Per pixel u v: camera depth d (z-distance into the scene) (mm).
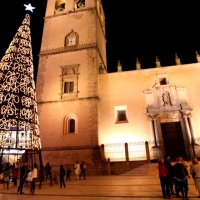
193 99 28906
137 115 29609
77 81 30719
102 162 24828
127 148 25281
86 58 32000
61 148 27344
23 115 19422
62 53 33375
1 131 18422
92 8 35875
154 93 30266
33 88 21109
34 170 13438
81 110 28891
